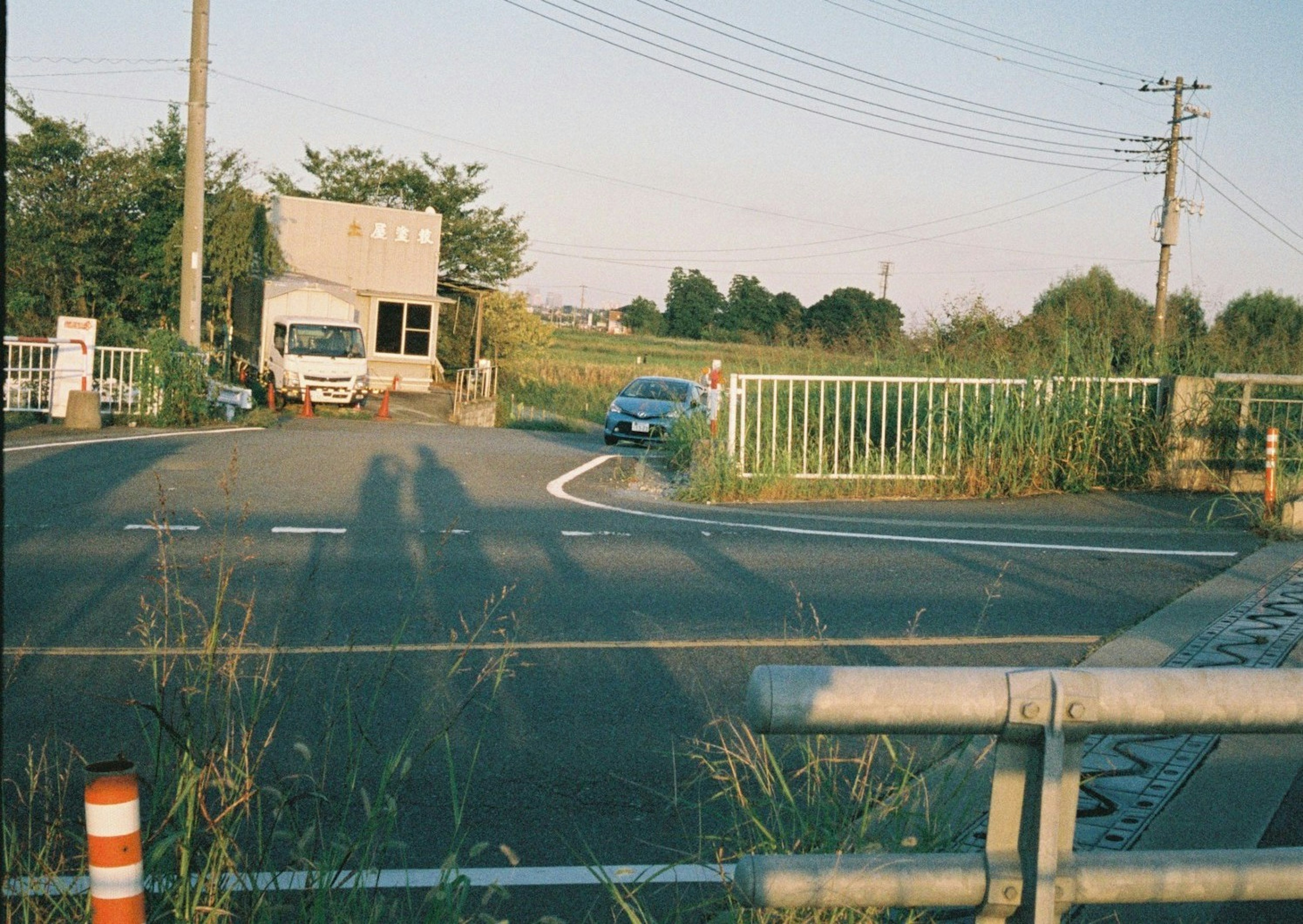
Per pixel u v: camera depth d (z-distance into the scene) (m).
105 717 6.12
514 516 13.41
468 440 23.62
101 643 7.52
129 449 18.56
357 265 43.41
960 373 16.94
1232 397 15.93
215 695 6.36
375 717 6.30
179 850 3.55
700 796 5.36
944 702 2.23
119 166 37.78
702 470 15.90
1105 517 14.06
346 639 7.83
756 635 8.25
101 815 2.78
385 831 4.79
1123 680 2.27
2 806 3.08
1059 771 2.24
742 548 11.62
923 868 2.34
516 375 55.09
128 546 10.73
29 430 21.19
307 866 3.85
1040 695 2.24
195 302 26.02
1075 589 9.90
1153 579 10.33
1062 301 29.53
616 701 6.73
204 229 30.80
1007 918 2.34
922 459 16.38
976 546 11.99
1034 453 15.94
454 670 5.43
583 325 170.25
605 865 4.63
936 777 5.23
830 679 2.22
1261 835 4.70
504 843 4.85
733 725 5.95
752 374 16.69
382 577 9.75
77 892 3.65
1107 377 16.41
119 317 37.41
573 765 5.75
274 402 33.41
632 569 10.47
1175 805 5.03
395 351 43.66
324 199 52.84
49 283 37.28
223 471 16.23
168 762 4.16
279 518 12.56
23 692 6.52
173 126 38.47
